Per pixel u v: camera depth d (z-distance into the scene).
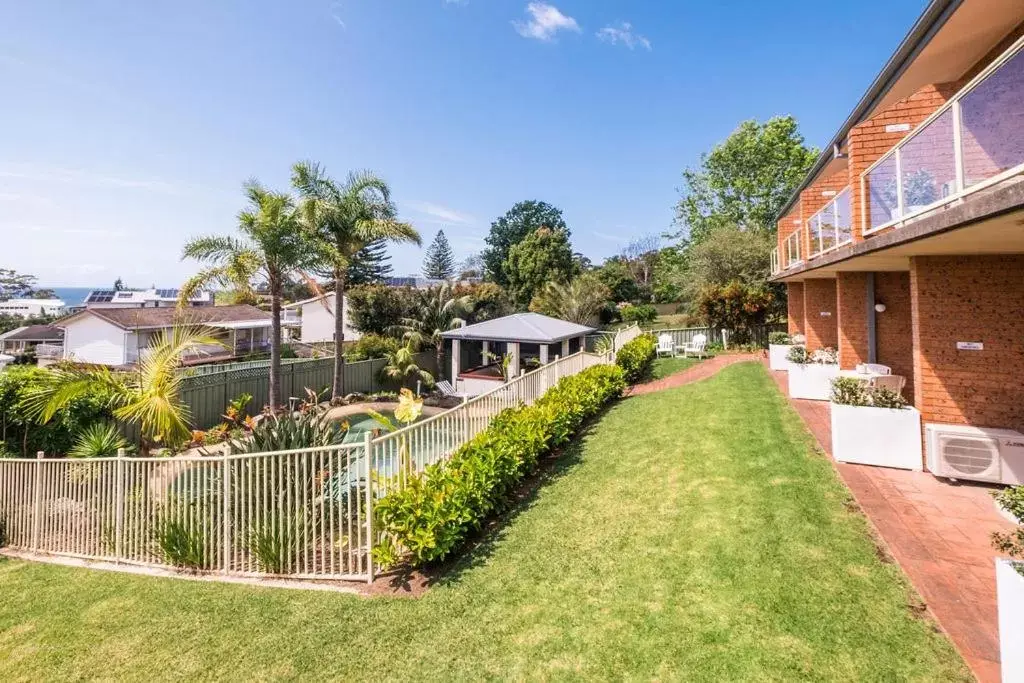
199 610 4.80
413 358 22.95
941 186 5.10
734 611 3.75
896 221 5.90
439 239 67.00
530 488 7.32
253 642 4.17
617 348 18.75
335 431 8.12
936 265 6.10
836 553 4.32
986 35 6.43
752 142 31.61
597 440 9.45
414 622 4.25
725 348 22.62
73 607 5.07
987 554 4.14
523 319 21.36
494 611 4.28
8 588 5.65
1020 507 2.89
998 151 4.01
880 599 3.64
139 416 9.68
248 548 5.71
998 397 5.84
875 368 9.05
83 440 9.77
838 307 10.22
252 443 6.93
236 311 36.41
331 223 17.95
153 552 6.14
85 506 6.62
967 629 3.23
